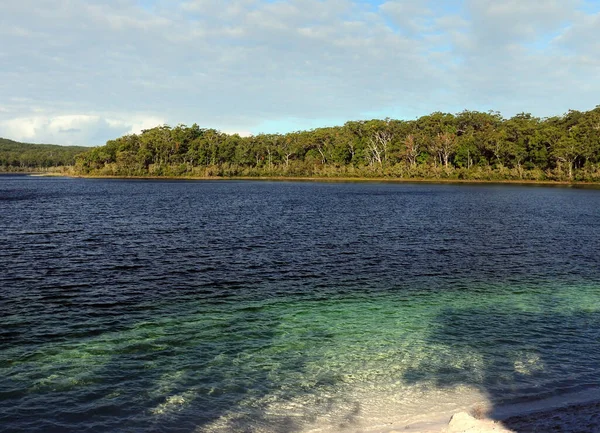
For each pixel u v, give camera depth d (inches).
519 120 5812.0
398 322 641.6
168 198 2891.2
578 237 1418.6
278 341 566.3
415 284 850.1
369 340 572.7
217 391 440.1
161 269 932.0
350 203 2598.4
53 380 457.4
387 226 1633.9
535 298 765.3
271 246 1208.8
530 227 1642.5
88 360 503.8
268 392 438.9
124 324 617.0
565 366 499.8
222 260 1026.7
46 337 567.2
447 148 5669.3
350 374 478.3
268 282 848.9
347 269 962.7
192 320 637.3
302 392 439.2
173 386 448.5
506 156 5344.5
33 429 377.4
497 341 572.7
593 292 804.6
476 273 941.8
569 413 392.2
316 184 5206.7
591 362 510.3
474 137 5526.6
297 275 905.5
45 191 3555.6
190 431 375.2
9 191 3533.5
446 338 581.3
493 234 1469.0
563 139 4845.0
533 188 4269.2
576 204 2598.4
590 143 4630.9
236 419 392.8
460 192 3700.8
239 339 570.3
